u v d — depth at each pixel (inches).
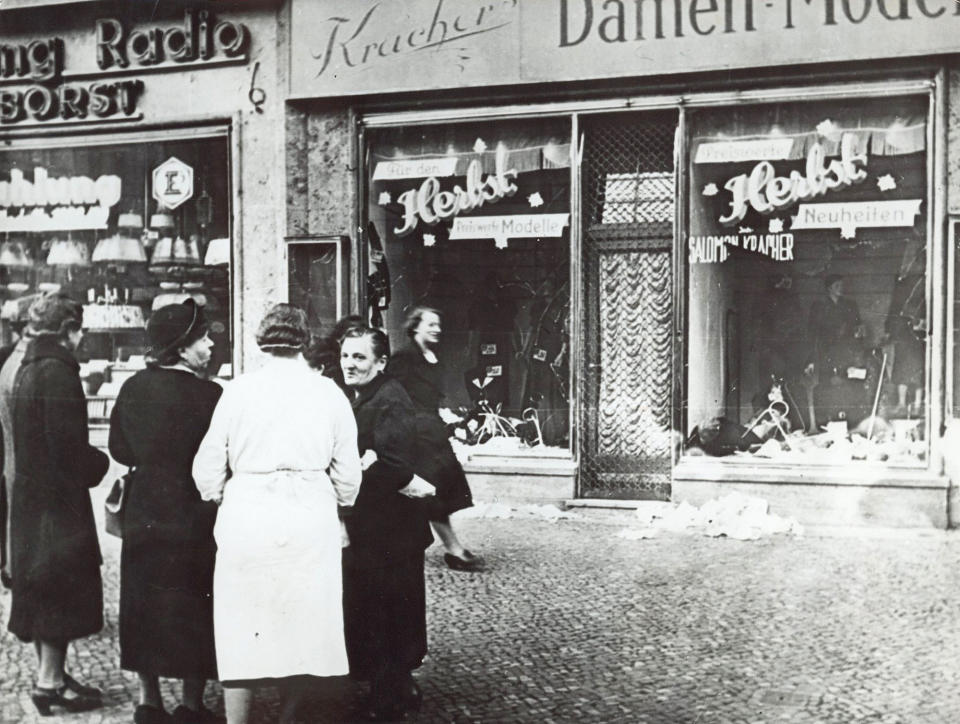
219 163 319.9
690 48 273.4
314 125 309.3
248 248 318.7
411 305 304.8
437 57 293.7
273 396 129.3
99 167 330.6
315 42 303.9
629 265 292.7
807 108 272.1
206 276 322.7
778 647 166.1
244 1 309.4
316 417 129.6
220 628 127.4
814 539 245.3
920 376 264.7
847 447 268.8
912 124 264.4
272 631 126.2
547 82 286.2
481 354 298.7
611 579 209.2
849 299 270.7
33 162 334.6
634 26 277.3
